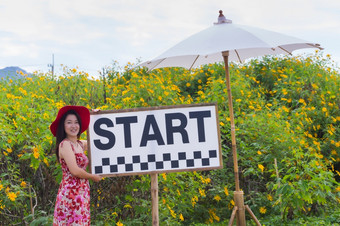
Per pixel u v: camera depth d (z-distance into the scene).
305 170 6.45
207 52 4.63
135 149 4.88
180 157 4.86
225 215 7.22
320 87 10.17
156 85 8.18
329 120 9.13
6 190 5.35
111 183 6.16
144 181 5.94
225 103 8.96
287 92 10.07
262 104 9.39
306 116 8.91
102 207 6.15
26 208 5.97
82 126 4.84
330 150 8.62
